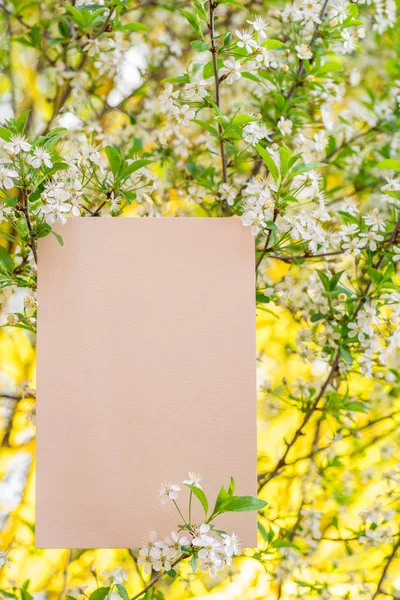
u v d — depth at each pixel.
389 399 2.31
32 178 1.26
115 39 1.95
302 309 1.89
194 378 1.26
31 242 1.27
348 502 2.27
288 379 2.38
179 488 1.20
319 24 1.71
